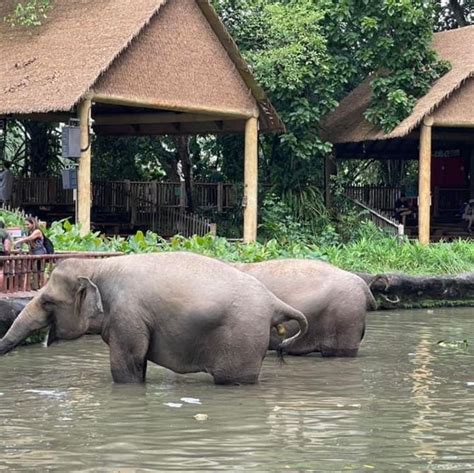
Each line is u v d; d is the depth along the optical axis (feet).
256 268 45.03
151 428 30.07
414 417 32.22
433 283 68.59
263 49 89.20
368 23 89.56
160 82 75.00
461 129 100.17
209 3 76.33
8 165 94.89
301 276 44.60
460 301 69.92
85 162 70.08
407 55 89.86
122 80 72.59
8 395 34.96
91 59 71.20
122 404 33.47
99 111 90.43
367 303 46.19
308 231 88.99
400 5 88.53
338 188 98.48
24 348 45.83
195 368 36.83
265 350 37.04
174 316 36.27
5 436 28.91
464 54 91.81
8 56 76.79
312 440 28.91
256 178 82.17
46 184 89.97
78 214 70.13
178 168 105.19
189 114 85.30
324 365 42.39
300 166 93.20
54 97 69.26
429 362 43.65
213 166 104.78
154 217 90.53
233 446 28.09
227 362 36.52
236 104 80.23
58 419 31.17
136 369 36.81
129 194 91.30
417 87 90.22
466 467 26.32
